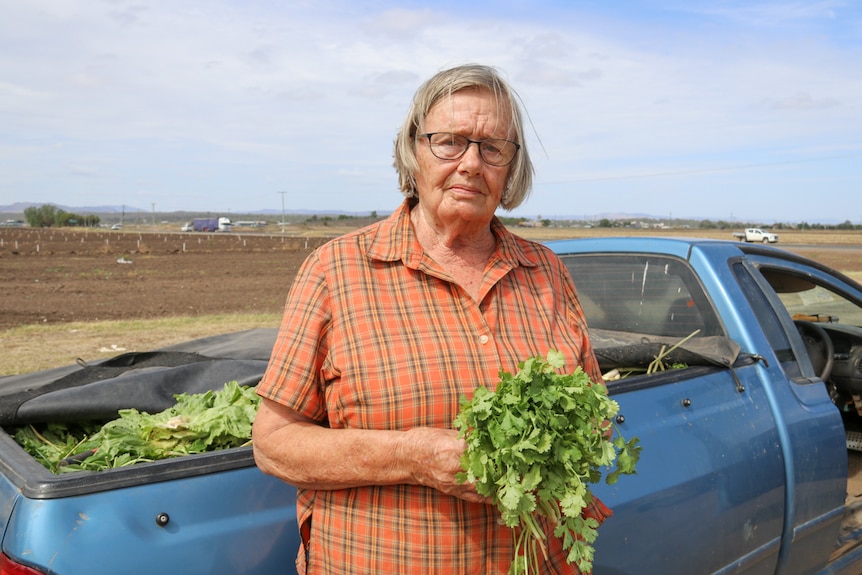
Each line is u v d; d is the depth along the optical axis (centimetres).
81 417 256
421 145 211
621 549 261
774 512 325
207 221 14838
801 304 439
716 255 368
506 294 220
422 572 193
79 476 183
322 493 202
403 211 218
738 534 306
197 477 196
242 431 241
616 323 395
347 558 197
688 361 323
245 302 1994
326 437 191
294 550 209
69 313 1708
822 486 354
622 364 333
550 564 212
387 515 194
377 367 195
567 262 425
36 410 248
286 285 2583
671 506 277
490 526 198
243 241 6912
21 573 173
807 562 354
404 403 194
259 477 205
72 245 5494
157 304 1928
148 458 225
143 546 182
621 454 198
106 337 1212
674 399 295
